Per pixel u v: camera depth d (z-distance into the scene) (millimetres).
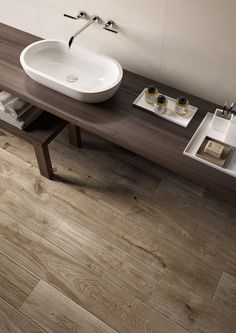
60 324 1658
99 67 1914
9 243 1912
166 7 1600
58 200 2105
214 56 1644
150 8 1649
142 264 1869
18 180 2186
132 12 1720
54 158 2316
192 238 1979
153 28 1723
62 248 1906
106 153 2359
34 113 2043
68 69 2002
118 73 1772
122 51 1946
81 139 2430
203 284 1808
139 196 2148
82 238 1951
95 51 2010
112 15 1797
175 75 1859
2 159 2289
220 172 1512
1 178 2188
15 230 1964
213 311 1723
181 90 1905
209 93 1818
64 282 1788
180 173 1546
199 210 2102
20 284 1772
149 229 2008
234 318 1706
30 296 1735
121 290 1774
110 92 1705
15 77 1888
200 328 1671
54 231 1971
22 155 2320
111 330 1651
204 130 1690
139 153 1608
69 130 2240
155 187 2197
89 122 1676
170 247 1939
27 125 2018
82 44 2070
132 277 1819
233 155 1592
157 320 1687
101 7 1796
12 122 2023
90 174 2242
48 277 1801
